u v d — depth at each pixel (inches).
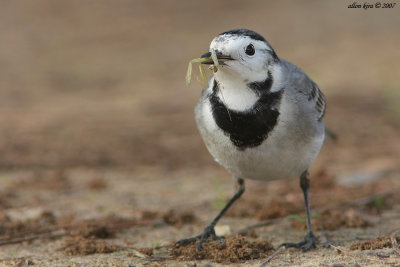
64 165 586.6
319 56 997.8
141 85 923.4
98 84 933.2
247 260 319.9
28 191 498.9
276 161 329.7
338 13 1299.2
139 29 1224.2
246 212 427.5
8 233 386.9
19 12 1342.3
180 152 631.2
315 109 349.4
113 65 1022.4
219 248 334.3
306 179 365.4
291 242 354.3
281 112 322.3
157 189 505.4
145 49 1101.7
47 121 756.0
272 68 327.6
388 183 489.4
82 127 730.2
